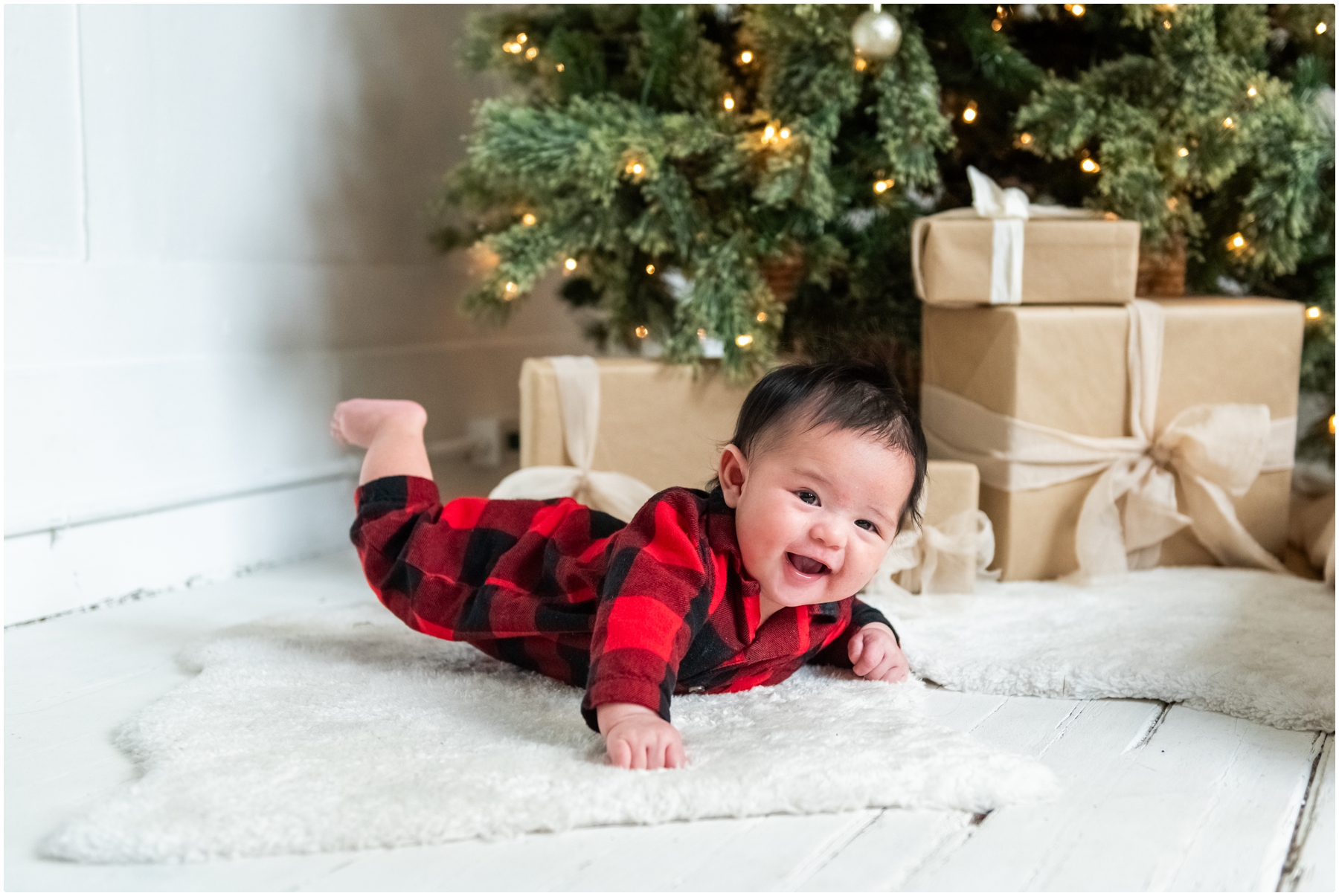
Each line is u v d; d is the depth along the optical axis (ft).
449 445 7.64
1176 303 5.70
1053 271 5.42
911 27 5.72
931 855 2.64
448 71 7.81
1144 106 5.79
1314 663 4.03
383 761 3.03
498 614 3.68
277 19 6.25
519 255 5.85
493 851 2.63
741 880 2.50
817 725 3.40
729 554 3.53
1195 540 5.79
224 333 5.96
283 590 5.63
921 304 6.57
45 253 4.99
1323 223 6.02
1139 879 2.54
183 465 5.70
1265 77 5.71
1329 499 6.15
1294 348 5.69
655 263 6.31
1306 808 2.96
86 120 5.14
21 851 2.64
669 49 5.78
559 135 5.51
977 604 5.03
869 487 3.38
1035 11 6.51
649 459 5.63
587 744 3.19
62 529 5.05
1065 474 5.49
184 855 2.56
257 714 3.46
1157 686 3.86
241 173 6.03
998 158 6.68
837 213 6.30
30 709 3.74
